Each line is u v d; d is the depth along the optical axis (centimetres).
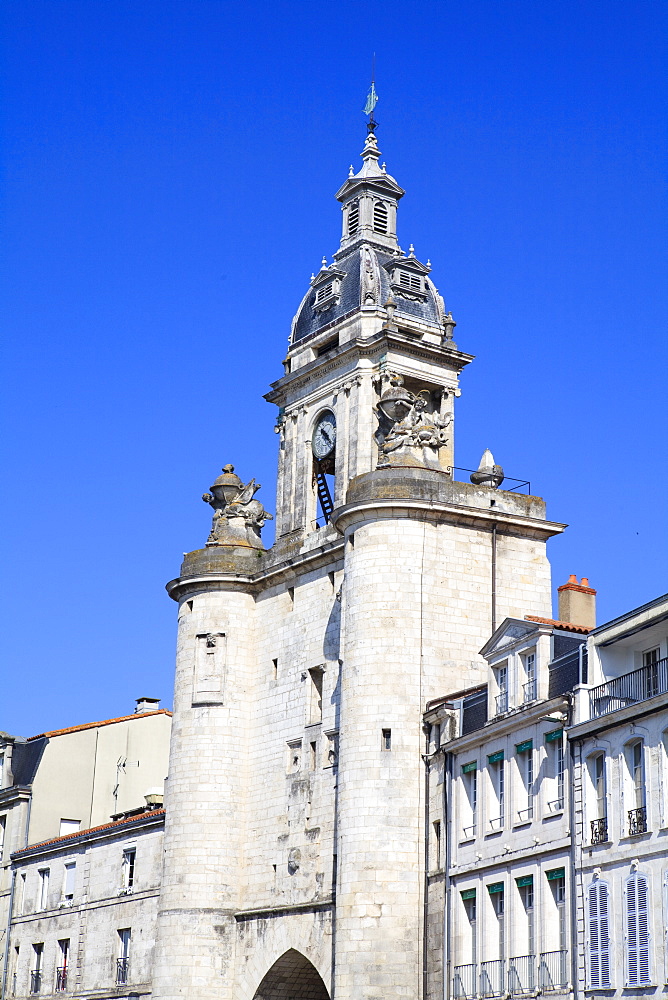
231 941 6062
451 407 6353
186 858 6172
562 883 4391
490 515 5722
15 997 7638
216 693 6341
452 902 4944
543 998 4328
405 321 6338
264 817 6106
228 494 6675
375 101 6825
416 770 5316
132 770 8206
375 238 6594
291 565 6203
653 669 4281
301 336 6681
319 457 6425
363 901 5181
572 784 4341
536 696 4662
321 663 5959
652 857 3944
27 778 8181
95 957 7075
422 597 5534
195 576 6481
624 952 4006
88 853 7350
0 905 8012
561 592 5709
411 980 5097
